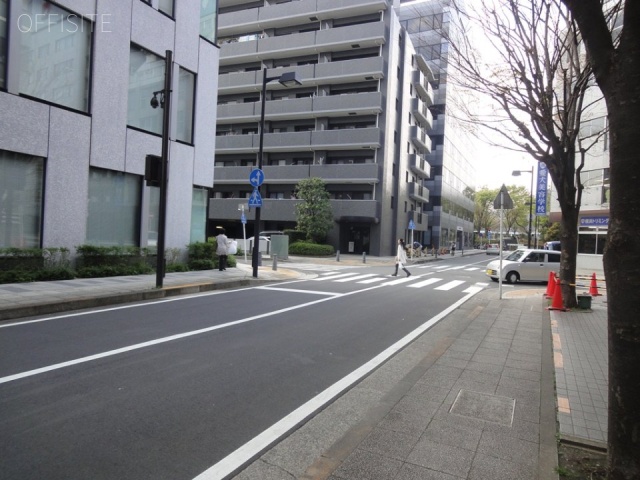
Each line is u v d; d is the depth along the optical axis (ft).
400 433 12.76
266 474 10.68
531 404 15.21
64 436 11.98
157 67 49.67
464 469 10.82
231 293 40.22
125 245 46.70
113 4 43.88
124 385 15.92
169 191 51.55
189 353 20.26
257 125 127.75
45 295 30.42
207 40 56.70
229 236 133.90
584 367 19.75
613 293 8.91
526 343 24.29
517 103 31.71
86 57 42.09
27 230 37.83
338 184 118.52
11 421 12.75
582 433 13.00
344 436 12.55
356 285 51.03
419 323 29.58
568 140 34.24
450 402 15.25
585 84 32.58
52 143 38.93
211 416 13.73
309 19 122.52
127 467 10.61
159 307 31.53
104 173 44.47
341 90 119.34
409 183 138.41
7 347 19.99
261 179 52.60
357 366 19.58
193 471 10.59
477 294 47.26
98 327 24.45
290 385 16.79
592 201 80.43
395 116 123.34
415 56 137.18
